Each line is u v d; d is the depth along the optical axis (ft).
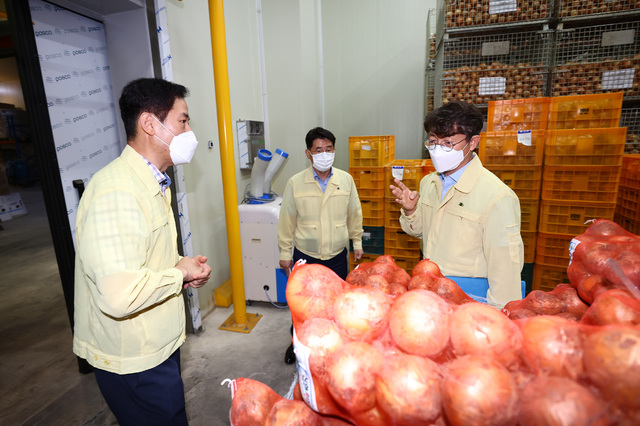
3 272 12.91
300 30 11.60
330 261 7.33
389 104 14.67
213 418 6.15
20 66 5.86
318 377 1.74
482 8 8.80
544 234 8.25
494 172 8.44
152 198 3.66
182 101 3.92
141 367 3.52
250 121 11.06
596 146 7.50
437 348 1.56
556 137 7.77
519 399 1.31
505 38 9.36
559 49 8.86
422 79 14.21
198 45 9.02
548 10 8.43
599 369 1.24
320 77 14.70
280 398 2.11
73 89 6.85
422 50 14.05
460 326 1.53
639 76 8.26
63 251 6.62
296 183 7.29
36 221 19.83
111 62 7.64
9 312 10.02
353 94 14.90
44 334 8.84
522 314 2.24
